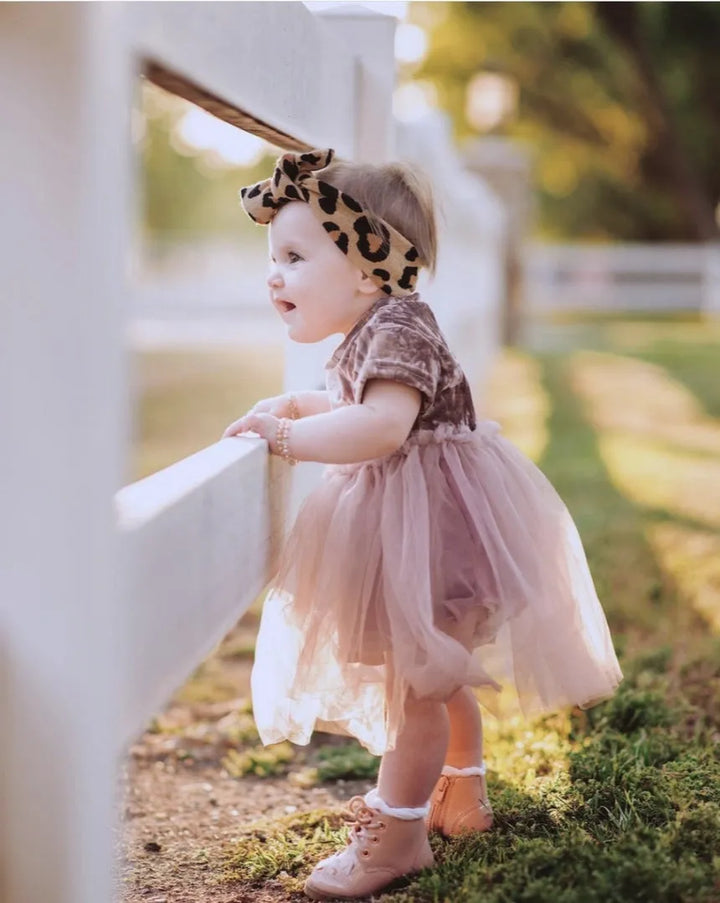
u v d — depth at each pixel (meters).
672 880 1.66
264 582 2.00
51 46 1.16
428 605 1.79
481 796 2.04
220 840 2.13
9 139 1.17
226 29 1.59
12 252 1.18
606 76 19.88
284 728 1.98
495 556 1.88
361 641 1.88
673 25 20.81
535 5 18.86
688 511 5.00
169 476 1.61
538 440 6.97
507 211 14.30
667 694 2.74
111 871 1.33
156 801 2.36
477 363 8.38
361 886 1.84
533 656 1.89
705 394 9.48
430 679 1.76
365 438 1.85
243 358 11.58
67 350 1.19
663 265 20.53
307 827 2.17
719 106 22.02
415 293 2.01
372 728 2.02
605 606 3.50
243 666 3.37
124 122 1.24
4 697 1.24
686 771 2.21
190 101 1.63
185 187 27.19
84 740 1.24
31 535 1.22
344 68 2.60
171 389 8.86
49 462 1.21
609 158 21.89
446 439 1.94
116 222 1.23
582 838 1.85
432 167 5.12
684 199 19.58
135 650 1.34
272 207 2.00
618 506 5.07
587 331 18.17
